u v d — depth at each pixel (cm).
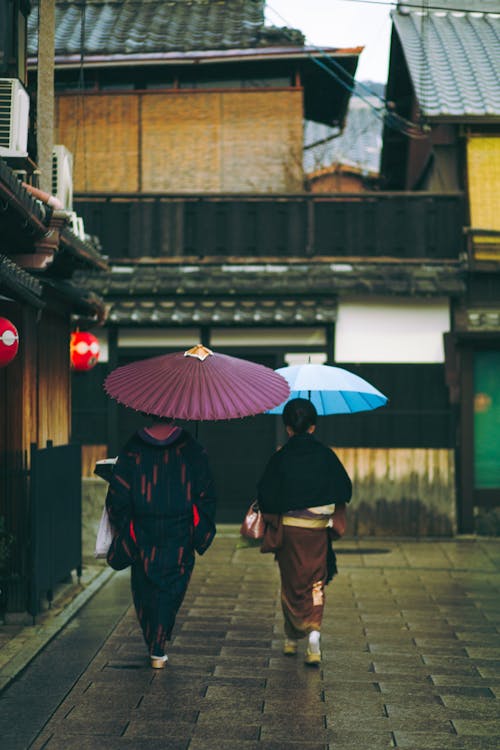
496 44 1448
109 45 1356
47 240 687
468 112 1220
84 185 1354
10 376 693
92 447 1270
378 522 1234
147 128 1366
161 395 528
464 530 1234
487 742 450
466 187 1267
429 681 555
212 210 1291
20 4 816
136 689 528
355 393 669
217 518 1278
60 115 1370
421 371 1249
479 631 690
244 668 576
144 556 547
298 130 1351
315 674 565
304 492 577
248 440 1280
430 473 1236
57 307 827
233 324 1238
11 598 680
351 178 2134
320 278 1230
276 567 968
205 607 767
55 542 737
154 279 1239
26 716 480
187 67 1352
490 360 1252
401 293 1201
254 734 455
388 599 814
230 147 1358
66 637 646
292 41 1330
